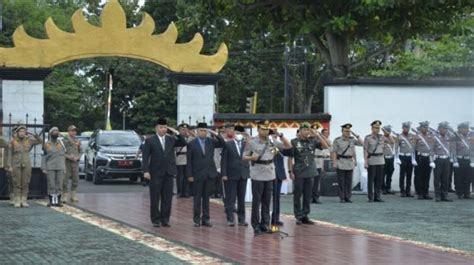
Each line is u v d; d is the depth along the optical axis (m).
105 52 24.80
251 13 29.41
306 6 28.20
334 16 27.50
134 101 53.16
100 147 31.98
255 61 52.66
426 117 26.77
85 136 40.03
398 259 12.87
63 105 57.12
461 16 31.72
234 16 29.59
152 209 16.98
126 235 15.69
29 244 14.28
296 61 47.53
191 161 17.12
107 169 31.00
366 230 16.44
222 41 30.64
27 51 24.25
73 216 19.22
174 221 18.17
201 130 17.17
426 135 24.11
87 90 62.22
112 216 18.92
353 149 23.14
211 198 23.94
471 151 24.22
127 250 13.66
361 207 21.34
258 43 30.84
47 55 24.36
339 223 17.62
